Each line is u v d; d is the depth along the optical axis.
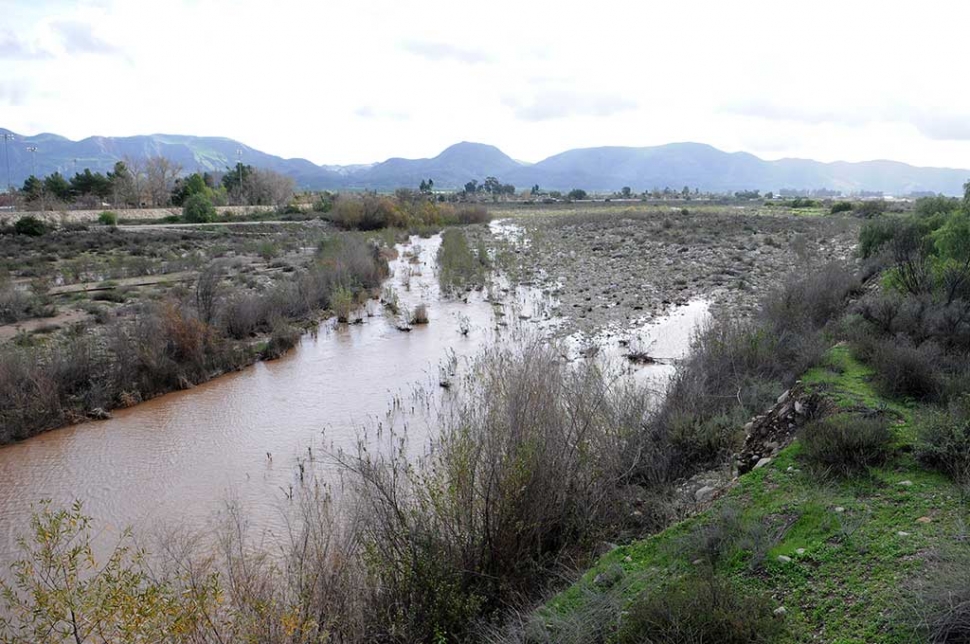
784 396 8.93
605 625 4.96
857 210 56.31
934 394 7.93
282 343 17.83
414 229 57.78
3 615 6.14
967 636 3.93
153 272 28.97
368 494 6.50
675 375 11.90
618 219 57.59
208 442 11.66
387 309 22.72
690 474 8.34
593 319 20.00
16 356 13.29
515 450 6.80
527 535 6.56
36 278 25.58
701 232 42.47
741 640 4.23
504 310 22.17
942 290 11.67
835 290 15.52
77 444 11.67
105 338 16.38
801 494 6.15
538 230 50.38
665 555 5.82
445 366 15.73
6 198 83.94
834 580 4.83
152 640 4.69
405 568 5.97
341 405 13.37
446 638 5.57
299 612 5.24
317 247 36.75
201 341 15.89
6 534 8.52
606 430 8.34
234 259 34.12
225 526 8.27
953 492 5.73
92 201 79.75
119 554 5.98
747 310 19.45
